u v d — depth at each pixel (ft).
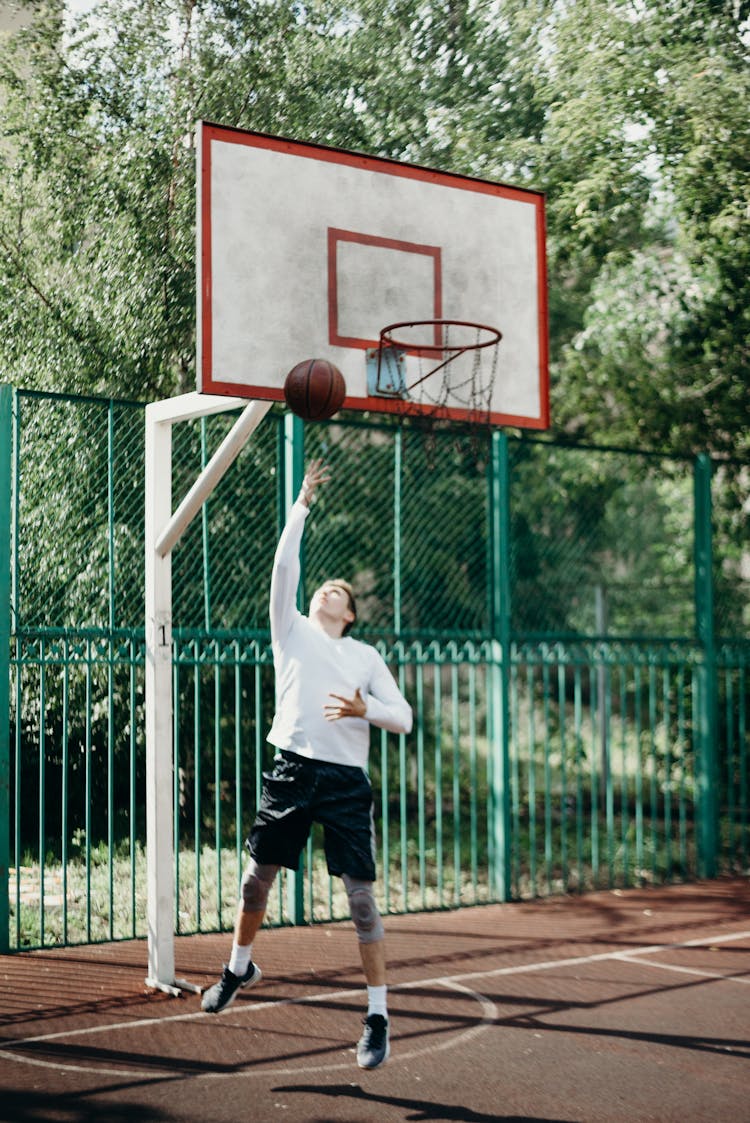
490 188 23.97
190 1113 14.10
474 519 32.81
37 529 23.86
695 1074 15.74
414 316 22.62
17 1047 16.53
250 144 21.15
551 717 49.73
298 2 36.17
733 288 37.96
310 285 21.42
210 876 28.37
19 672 21.79
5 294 33.78
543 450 41.01
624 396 41.55
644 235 42.37
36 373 33.27
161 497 19.35
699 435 40.73
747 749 38.75
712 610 32.12
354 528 32.89
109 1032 17.25
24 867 27.61
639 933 24.56
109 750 22.62
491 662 28.50
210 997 16.53
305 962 21.58
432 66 37.73
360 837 15.74
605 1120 14.05
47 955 21.63
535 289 24.17
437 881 29.96
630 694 47.39
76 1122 13.75
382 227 22.35
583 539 38.91
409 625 31.60
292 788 16.06
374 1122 13.88
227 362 20.33
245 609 27.30
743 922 25.73
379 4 36.88
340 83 36.55
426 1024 17.92
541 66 38.40
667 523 43.37
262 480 27.53
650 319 40.70
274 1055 16.33
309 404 18.37
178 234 33.99
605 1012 18.65
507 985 20.25
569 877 30.91
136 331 33.60
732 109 35.50
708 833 31.50
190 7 35.47
